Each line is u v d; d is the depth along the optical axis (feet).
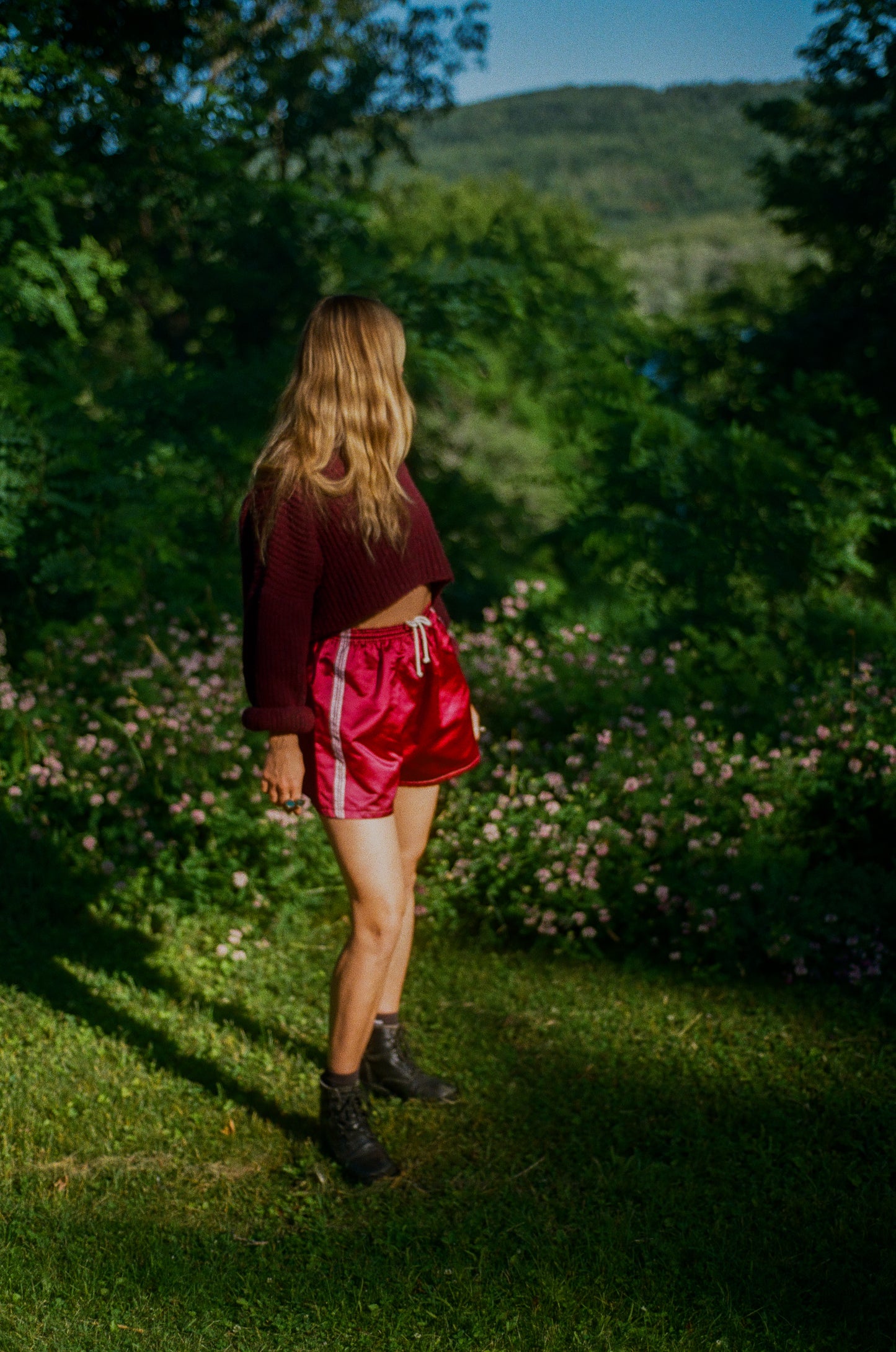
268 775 7.97
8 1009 10.29
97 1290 6.94
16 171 19.39
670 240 235.20
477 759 8.84
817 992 11.19
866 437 25.09
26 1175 8.09
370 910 8.00
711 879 12.09
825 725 14.70
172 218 25.05
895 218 41.68
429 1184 8.29
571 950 11.93
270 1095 9.28
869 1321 6.82
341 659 7.84
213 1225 7.73
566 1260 7.36
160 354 26.18
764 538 19.67
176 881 12.62
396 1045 9.32
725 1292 6.98
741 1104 9.32
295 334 28.91
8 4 18.15
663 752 13.76
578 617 19.61
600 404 23.38
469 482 29.66
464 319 23.18
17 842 13.09
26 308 17.93
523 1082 9.63
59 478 17.28
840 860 12.82
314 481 7.49
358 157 45.98
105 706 14.62
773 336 36.63
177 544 19.06
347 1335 6.67
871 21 39.58
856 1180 8.20
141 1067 9.48
